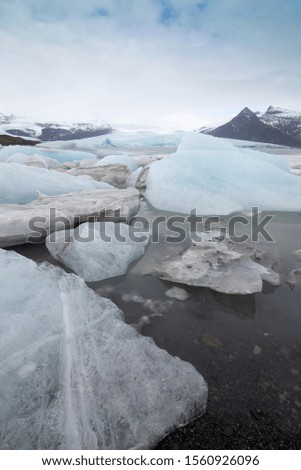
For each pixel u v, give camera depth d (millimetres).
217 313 1824
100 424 1089
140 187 6223
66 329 1515
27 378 1224
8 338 1386
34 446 1016
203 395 1217
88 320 1612
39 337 1436
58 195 4531
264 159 6680
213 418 1129
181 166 5270
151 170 5836
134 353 1404
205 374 1339
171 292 2070
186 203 4590
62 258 2566
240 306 1895
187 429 1095
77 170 7371
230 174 5082
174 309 1872
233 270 2285
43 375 1248
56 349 1385
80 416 1107
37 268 2150
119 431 1072
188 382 1265
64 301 1745
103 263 2400
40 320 1545
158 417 1121
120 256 2529
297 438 1050
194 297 2006
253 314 1810
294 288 2117
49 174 5348
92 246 2551
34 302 1688
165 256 2760
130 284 2209
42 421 1083
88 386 1223
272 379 1303
